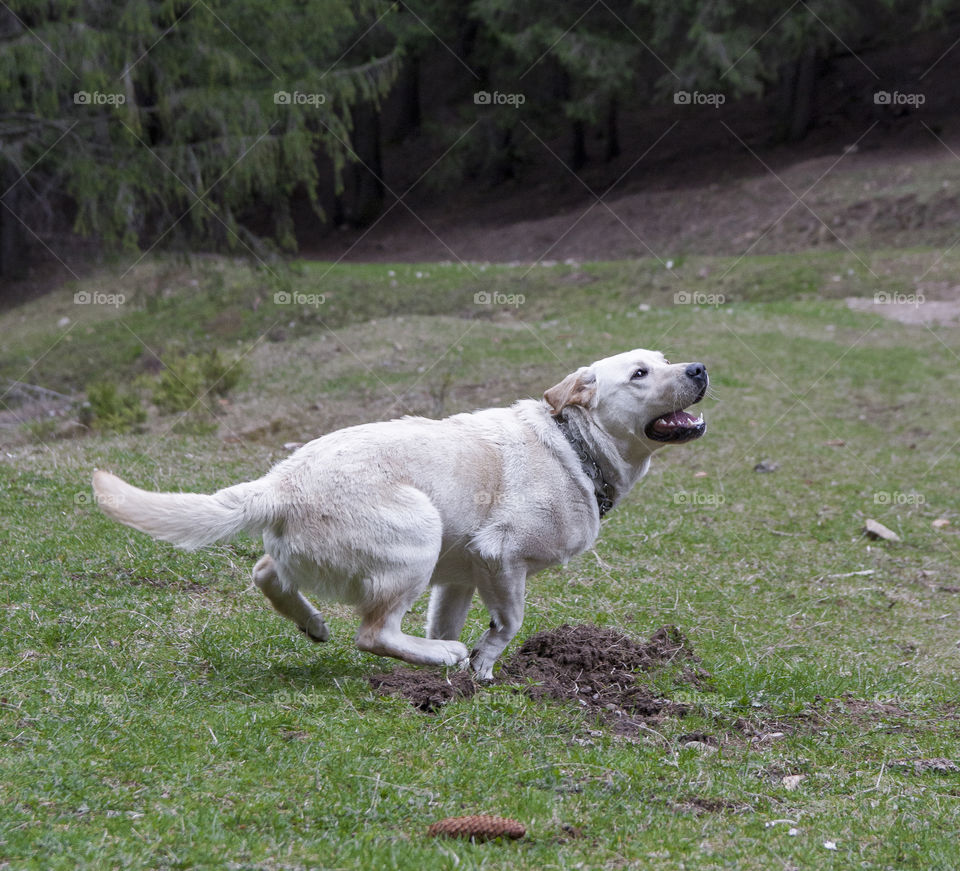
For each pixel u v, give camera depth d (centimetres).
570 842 339
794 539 840
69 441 1023
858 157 2694
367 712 426
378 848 318
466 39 3014
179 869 300
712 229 2506
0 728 380
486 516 470
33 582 551
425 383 1374
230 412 1230
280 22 1711
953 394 1409
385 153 3406
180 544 427
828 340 1678
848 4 2550
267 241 1911
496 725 425
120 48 1528
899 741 459
